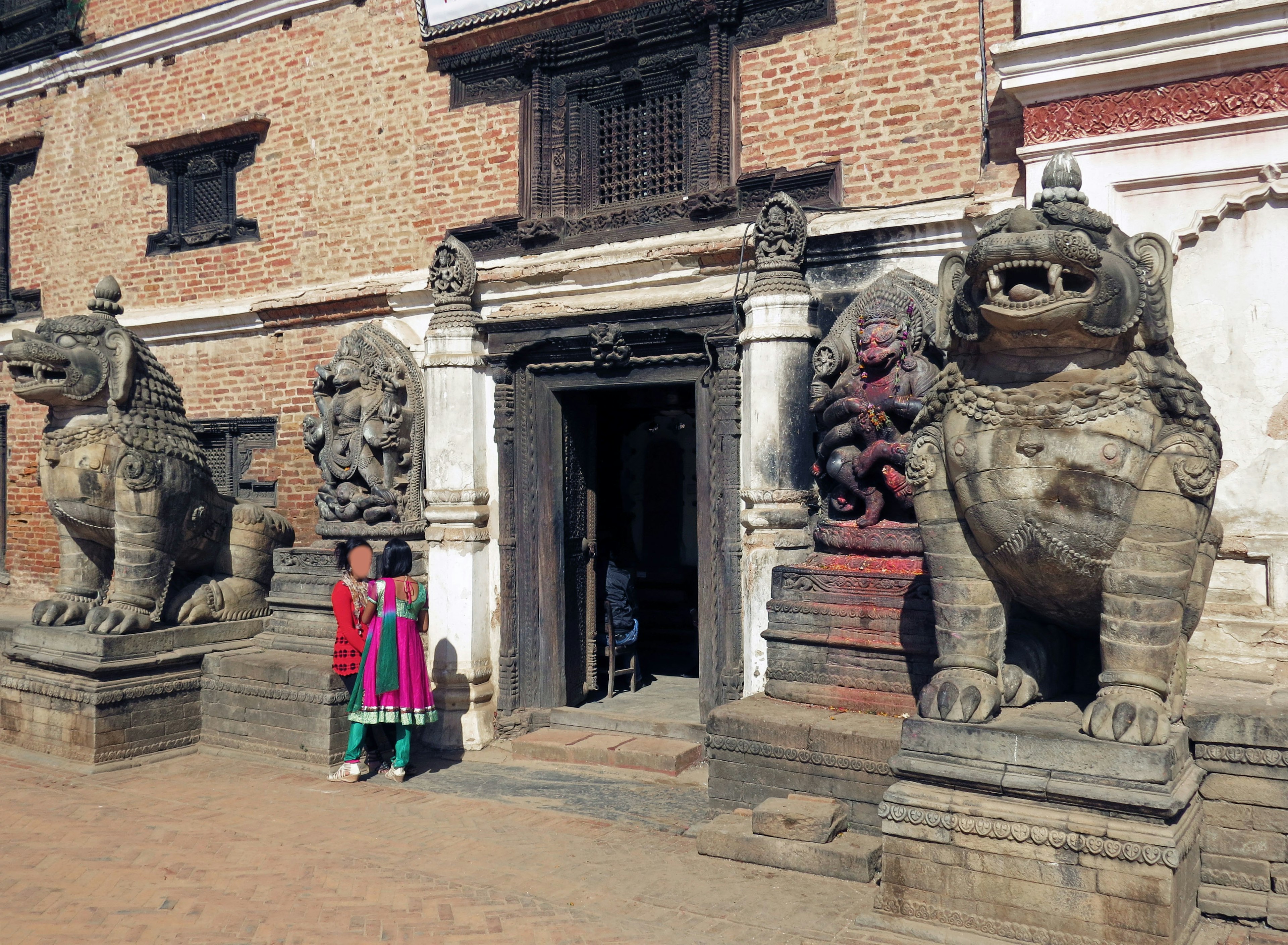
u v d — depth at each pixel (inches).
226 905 177.8
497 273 295.0
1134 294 157.9
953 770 166.4
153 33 385.4
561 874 192.5
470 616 290.2
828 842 193.5
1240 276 210.4
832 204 260.4
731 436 258.8
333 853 204.4
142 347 298.5
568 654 299.4
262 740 280.4
